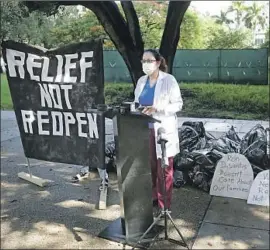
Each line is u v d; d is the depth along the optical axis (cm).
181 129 483
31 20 775
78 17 1159
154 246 310
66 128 405
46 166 542
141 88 349
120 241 320
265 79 1366
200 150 453
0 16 576
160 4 1230
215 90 1255
